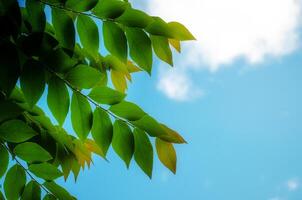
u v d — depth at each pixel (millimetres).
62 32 853
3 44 816
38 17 841
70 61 845
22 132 872
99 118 879
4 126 864
